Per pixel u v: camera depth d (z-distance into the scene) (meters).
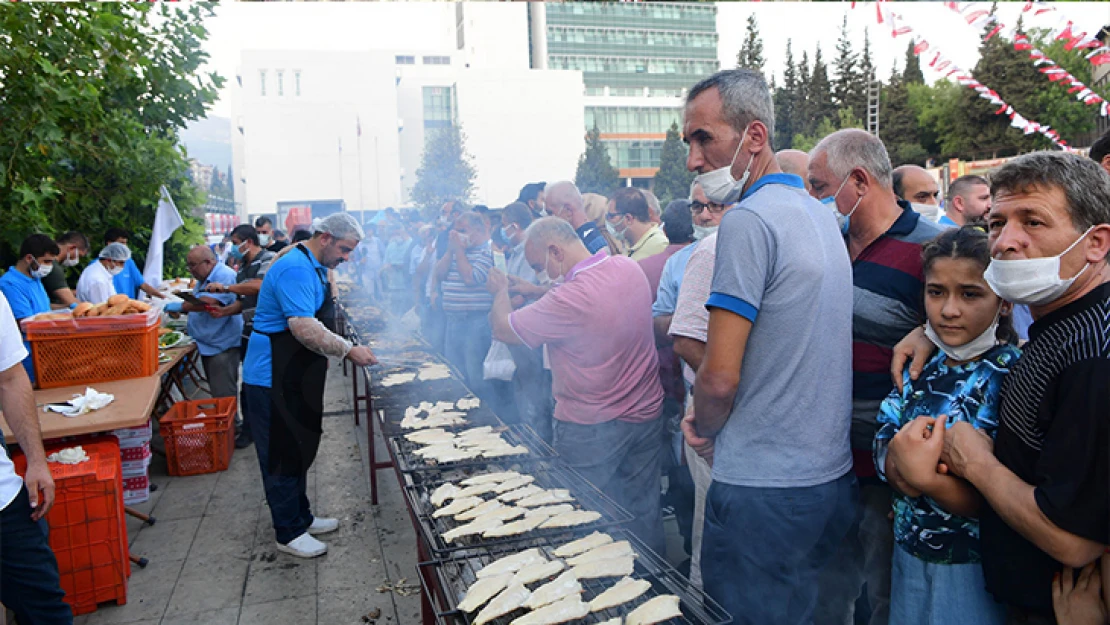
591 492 2.14
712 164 1.70
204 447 4.69
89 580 2.92
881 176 1.94
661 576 1.58
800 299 1.56
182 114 6.87
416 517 1.96
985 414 1.47
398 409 3.22
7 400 2.19
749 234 1.55
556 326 2.53
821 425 1.63
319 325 3.22
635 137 46.56
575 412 2.60
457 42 56.19
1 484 2.06
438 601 1.64
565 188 4.05
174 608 2.97
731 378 1.58
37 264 4.33
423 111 39.66
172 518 3.96
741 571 1.71
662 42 48.84
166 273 8.05
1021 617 1.39
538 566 1.63
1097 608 1.22
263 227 7.76
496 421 2.98
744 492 1.66
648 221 3.91
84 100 5.09
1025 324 2.77
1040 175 1.23
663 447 3.27
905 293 1.85
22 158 4.86
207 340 5.21
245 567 3.35
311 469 4.79
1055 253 1.22
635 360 2.57
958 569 1.53
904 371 1.68
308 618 2.88
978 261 1.46
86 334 3.78
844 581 1.94
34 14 4.72
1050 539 1.19
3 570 2.13
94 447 3.15
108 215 6.32
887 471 1.61
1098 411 1.14
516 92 40.38
